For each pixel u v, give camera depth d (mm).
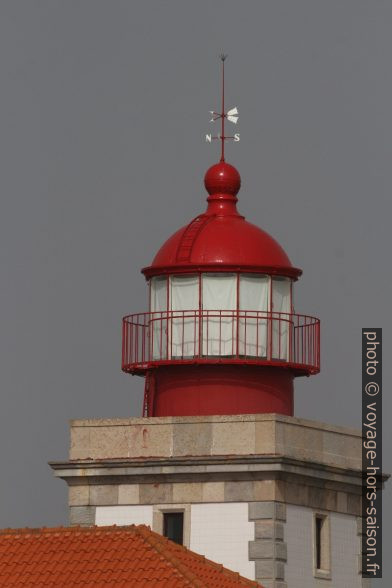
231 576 75812
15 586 74125
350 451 87875
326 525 85938
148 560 74250
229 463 83438
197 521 83750
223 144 90375
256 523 83125
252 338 86438
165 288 87438
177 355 86562
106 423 85562
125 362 87750
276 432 83875
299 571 84250
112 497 84875
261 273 86812
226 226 87625
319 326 88312
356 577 87375
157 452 84750
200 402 86125
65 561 75125
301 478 84688
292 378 88062
